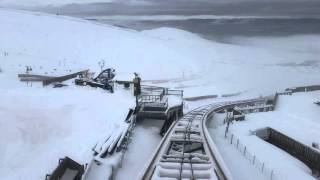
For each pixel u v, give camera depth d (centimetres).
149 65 8200
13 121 3319
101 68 7294
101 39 10050
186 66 8456
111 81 5003
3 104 3800
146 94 4272
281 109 5206
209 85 6769
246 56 10806
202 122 3397
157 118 3444
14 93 4269
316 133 4209
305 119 4747
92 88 4800
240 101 5541
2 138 2962
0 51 7950
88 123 3341
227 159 2998
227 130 3947
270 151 3519
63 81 5325
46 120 3394
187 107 4762
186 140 2581
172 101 4022
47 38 9575
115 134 2886
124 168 2552
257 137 3991
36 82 5316
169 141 2531
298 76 8300
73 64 7619
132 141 2995
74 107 3794
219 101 5703
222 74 7956
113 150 2647
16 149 2795
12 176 2341
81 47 9169
